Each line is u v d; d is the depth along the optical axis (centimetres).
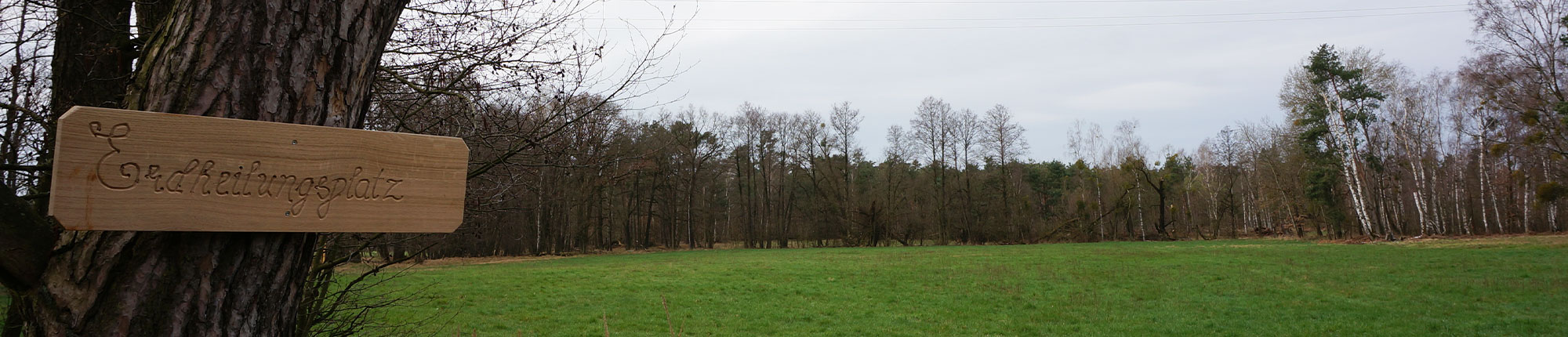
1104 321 1230
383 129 381
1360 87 3559
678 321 1280
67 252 161
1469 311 1238
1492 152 3575
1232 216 5359
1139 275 2009
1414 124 4181
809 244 5256
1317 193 4141
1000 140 5200
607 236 5091
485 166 363
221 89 160
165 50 166
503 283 1908
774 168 5288
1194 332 1127
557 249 3900
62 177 142
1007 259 2853
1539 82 2923
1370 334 1073
